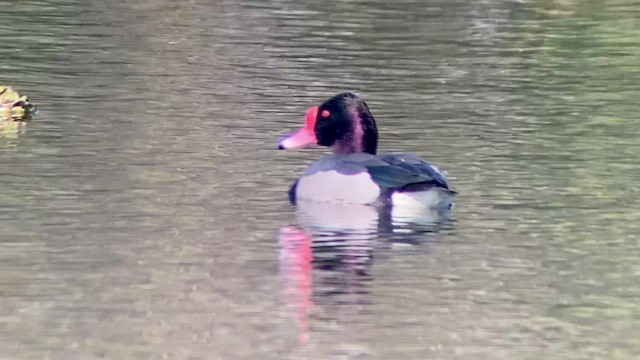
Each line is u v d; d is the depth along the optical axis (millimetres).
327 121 17922
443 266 14430
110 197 16766
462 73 25469
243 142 19891
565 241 15375
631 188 17672
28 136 19812
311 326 12641
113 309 13008
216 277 13961
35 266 14188
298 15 31438
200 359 11805
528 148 19797
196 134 20266
